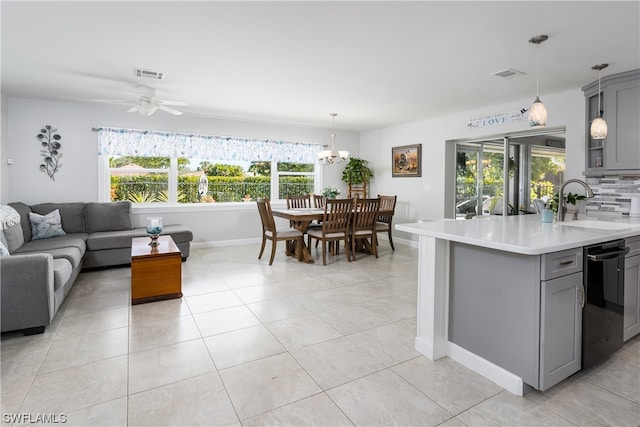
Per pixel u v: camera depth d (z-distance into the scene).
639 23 2.47
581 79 3.71
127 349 2.41
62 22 2.52
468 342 2.23
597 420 1.72
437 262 2.29
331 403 1.85
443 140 5.78
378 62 3.29
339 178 7.35
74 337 2.59
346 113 5.59
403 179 6.57
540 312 1.84
